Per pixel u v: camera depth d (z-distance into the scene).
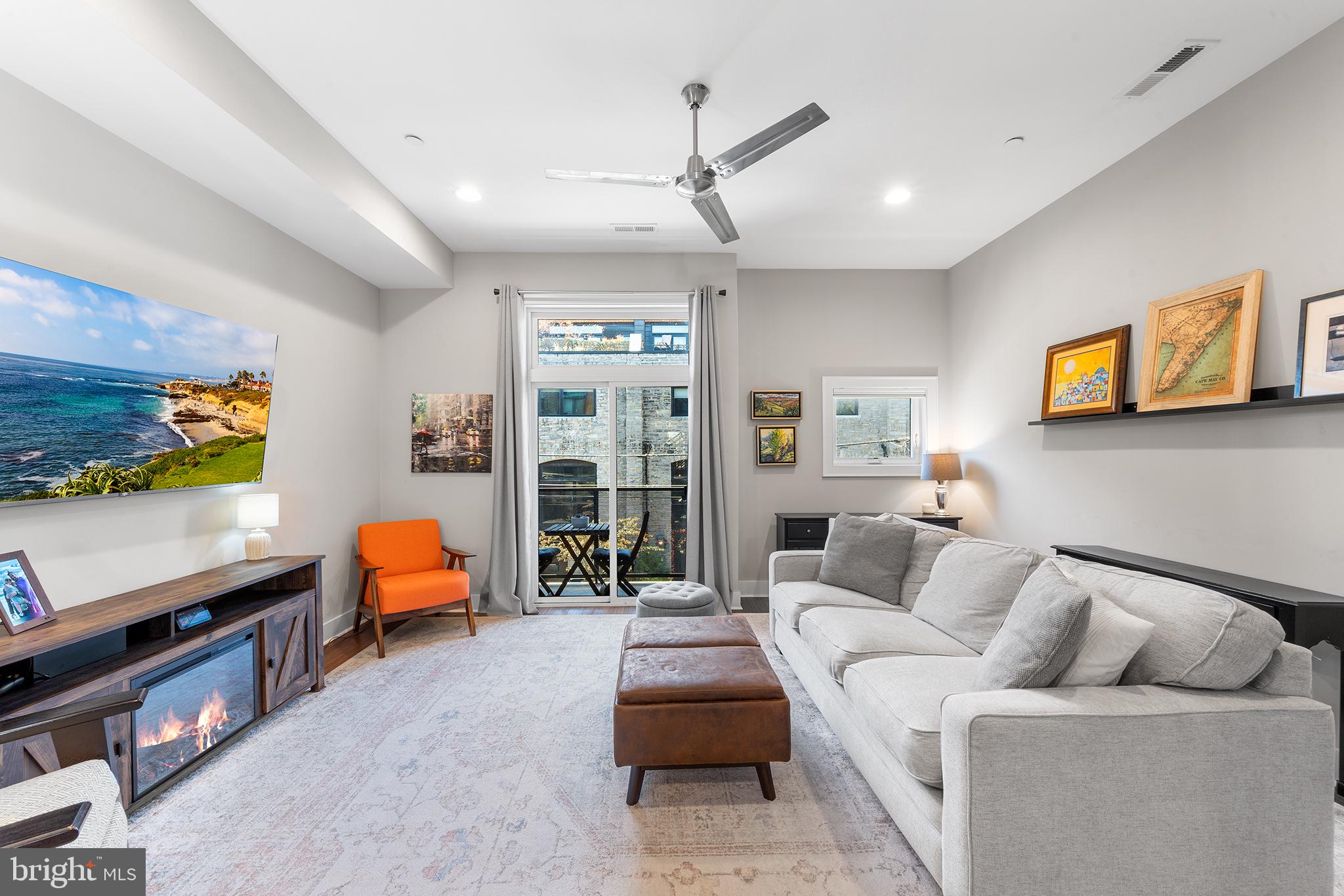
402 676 3.23
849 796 2.08
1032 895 1.39
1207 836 1.40
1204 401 2.66
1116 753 1.39
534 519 4.75
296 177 2.74
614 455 4.83
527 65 2.40
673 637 2.56
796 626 2.93
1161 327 2.91
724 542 4.63
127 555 2.38
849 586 3.16
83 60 1.88
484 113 2.74
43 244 2.07
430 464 4.65
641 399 4.88
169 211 2.61
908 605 2.99
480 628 4.14
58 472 2.04
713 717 1.98
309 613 2.99
